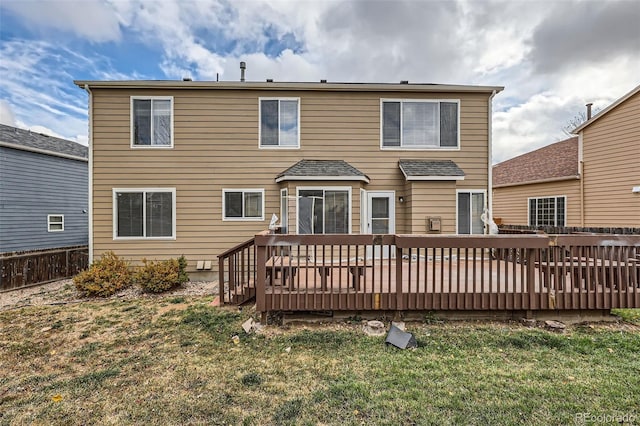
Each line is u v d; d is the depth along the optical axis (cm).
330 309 439
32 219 1122
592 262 493
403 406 259
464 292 439
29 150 1105
